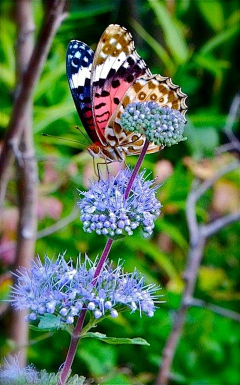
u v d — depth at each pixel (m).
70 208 0.77
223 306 0.85
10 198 0.71
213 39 0.97
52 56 0.80
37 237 0.63
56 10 0.48
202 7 1.04
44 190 0.73
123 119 0.36
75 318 0.40
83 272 0.37
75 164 0.74
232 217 0.63
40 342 0.71
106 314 0.37
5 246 0.68
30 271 0.38
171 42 0.86
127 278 0.37
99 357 0.70
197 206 0.91
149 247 0.75
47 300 0.36
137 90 0.39
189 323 0.79
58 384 0.36
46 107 0.78
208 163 0.91
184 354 0.77
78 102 0.40
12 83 0.76
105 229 0.36
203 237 0.62
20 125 0.52
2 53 0.86
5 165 0.53
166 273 0.89
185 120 0.36
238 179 0.94
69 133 0.75
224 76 1.10
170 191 0.81
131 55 0.40
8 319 0.61
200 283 0.86
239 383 0.75
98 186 0.37
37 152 0.73
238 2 1.09
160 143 0.36
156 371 0.73
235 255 0.96
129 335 0.74
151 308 0.37
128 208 0.37
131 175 0.37
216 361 0.77
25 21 0.55
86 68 0.40
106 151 0.40
